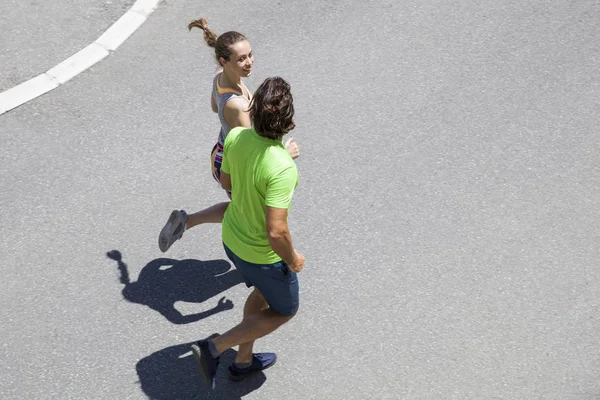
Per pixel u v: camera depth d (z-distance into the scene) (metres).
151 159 6.68
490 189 6.43
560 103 7.28
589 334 5.32
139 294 5.61
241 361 4.99
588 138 6.91
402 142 6.88
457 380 5.04
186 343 5.30
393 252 5.91
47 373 5.08
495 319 5.42
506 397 4.94
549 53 7.87
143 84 7.45
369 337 5.32
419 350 5.23
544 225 6.12
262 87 4.12
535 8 8.45
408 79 7.55
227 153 4.36
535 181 6.51
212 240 6.04
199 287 5.68
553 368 5.11
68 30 7.99
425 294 5.60
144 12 8.25
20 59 7.65
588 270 5.77
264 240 4.37
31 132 6.92
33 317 5.43
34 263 5.80
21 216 6.16
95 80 7.49
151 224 6.13
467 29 8.17
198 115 7.13
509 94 7.38
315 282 5.69
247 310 4.92
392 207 6.28
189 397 4.98
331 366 5.14
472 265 5.81
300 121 7.08
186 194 6.38
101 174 6.54
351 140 6.89
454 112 7.18
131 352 5.23
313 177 6.53
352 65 7.70
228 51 4.88
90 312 5.48
